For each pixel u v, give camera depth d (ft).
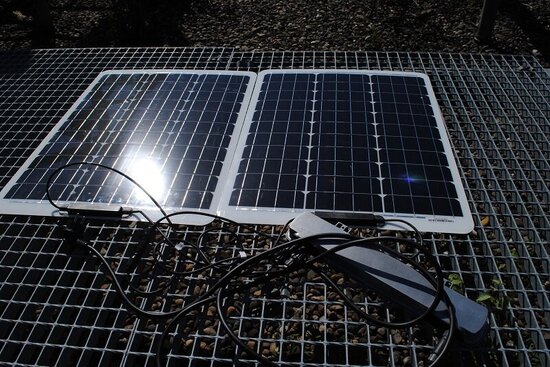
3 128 3.32
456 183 2.61
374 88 3.33
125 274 2.31
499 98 3.55
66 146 2.96
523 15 5.55
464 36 5.18
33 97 3.63
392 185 2.59
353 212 2.44
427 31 5.29
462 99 3.56
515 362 2.06
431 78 3.75
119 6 6.03
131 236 2.53
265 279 2.14
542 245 2.44
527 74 3.78
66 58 4.14
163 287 2.25
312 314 2.37
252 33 5.39
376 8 5.77
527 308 2.15
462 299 1.98
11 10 6.10
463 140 3.10
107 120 3.17
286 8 5.89
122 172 2.74
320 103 3.19
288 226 2.37
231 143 2.91
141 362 2.21
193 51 4.16
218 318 2.02
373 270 2.07
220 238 2.47
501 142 3.15
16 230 2.63
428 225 2.41
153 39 5.38
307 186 2.60
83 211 2.52
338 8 5.82
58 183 2.70
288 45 5.10
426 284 2.02
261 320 2.11
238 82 3.48
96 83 3.58
